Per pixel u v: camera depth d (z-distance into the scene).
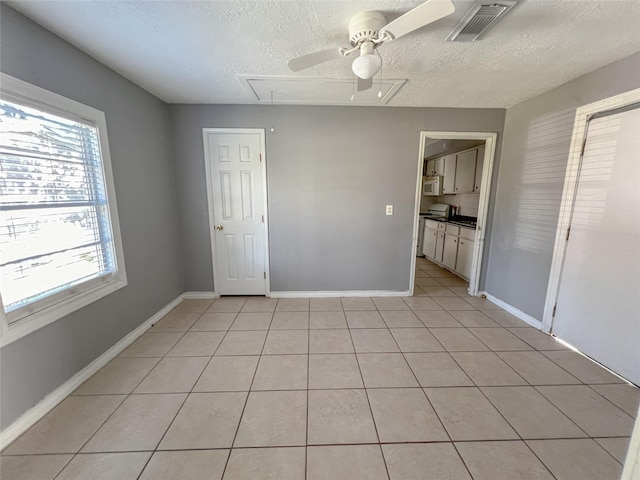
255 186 3.12
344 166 3.10
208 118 2.94
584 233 2.14
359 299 3.31
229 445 1.38
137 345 2.29
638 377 1.80
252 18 1.48
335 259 3.30
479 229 3.31
